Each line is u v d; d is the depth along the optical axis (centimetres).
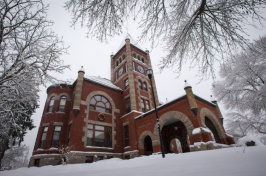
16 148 2748
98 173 394
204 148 984
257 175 161
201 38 565
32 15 632
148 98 2127
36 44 639
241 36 491
